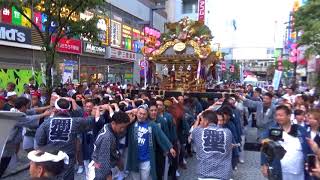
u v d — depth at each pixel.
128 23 37.12
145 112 6.44
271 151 4.61
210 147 5.19
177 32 15.38
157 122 7.47
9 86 12.25
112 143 5.30
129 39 35.38
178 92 14.22
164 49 15.38
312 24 13.24
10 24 19.09
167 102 9.34
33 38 20.75
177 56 15.09
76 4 10.88
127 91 15.62
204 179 5.19
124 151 6.70
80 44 25.91
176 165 8.07
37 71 20.61
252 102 11.20
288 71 40.38
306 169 4.61
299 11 14.13
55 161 2.85
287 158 4.67
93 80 28.75
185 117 9.47
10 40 19.11
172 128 7.98
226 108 8.17
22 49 20.45
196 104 11.94
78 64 26.33
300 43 14.94
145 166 6.39
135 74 36.84
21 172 8.80
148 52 15.86
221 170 5.14
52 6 10.95
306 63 28.28
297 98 10.06
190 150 10.98
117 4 33.66
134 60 36.34
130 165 6.40
